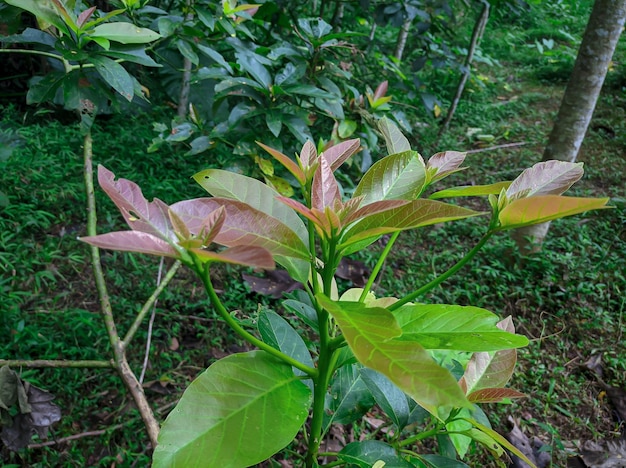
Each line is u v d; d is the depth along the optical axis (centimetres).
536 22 991
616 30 335
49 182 344
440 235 403
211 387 98
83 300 284
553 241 393
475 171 501
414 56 681
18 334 238
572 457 247
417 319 110
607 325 328
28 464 205
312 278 109
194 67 421
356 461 119
